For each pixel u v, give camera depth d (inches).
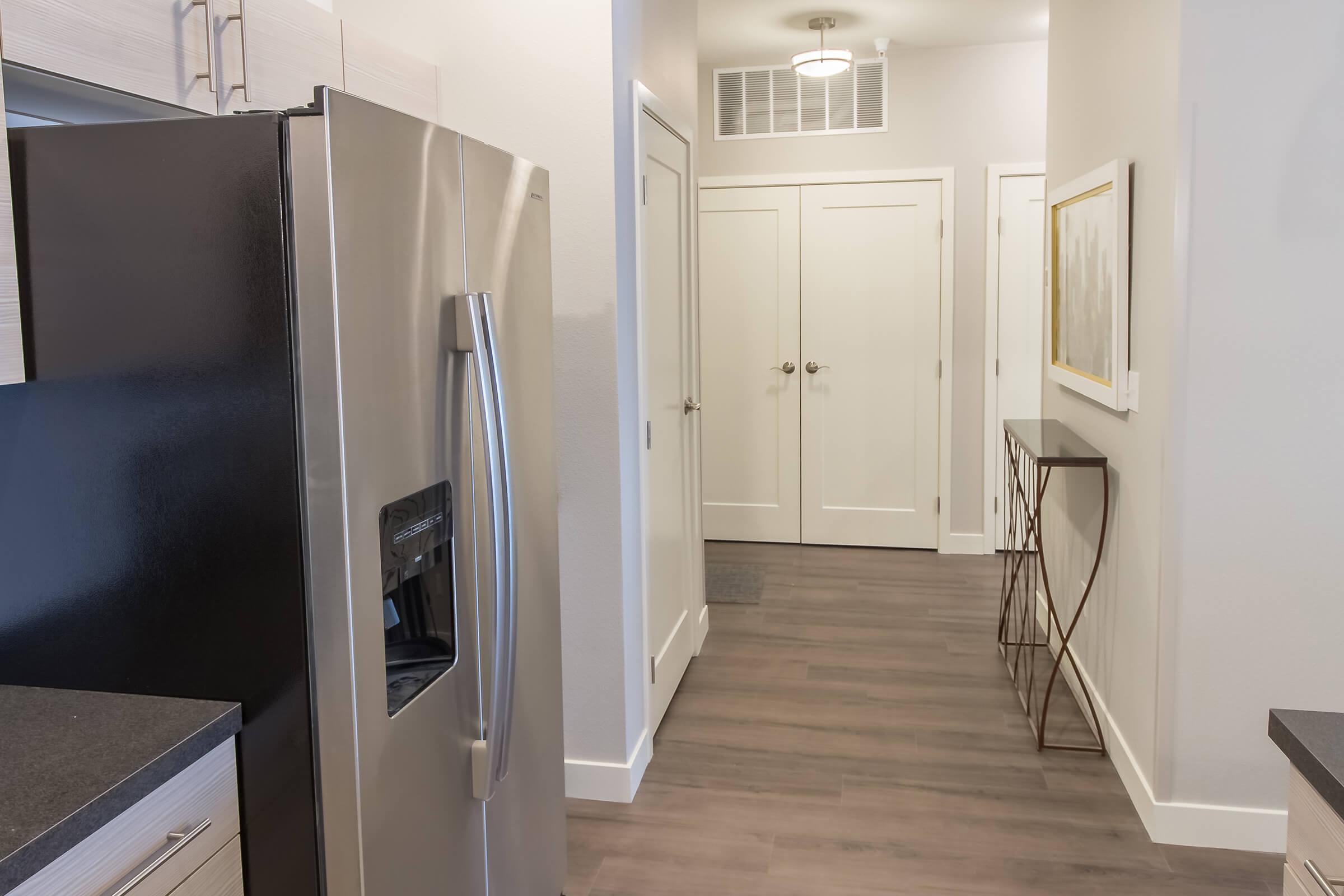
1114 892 90.8
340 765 53.8
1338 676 94.1
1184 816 98.4
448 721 64.1
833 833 102.3
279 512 52.6
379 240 54.6
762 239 217.2
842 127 209.5
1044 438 132.0
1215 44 89.0
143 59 62.5
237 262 51.4
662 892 92.4
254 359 51.9
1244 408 92.5
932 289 210.8
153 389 53.3
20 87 59.9
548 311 80.5
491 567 69.4
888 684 141.9
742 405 223.5
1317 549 93.0
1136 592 105.7
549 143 102.7
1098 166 122.1
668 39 129.6
